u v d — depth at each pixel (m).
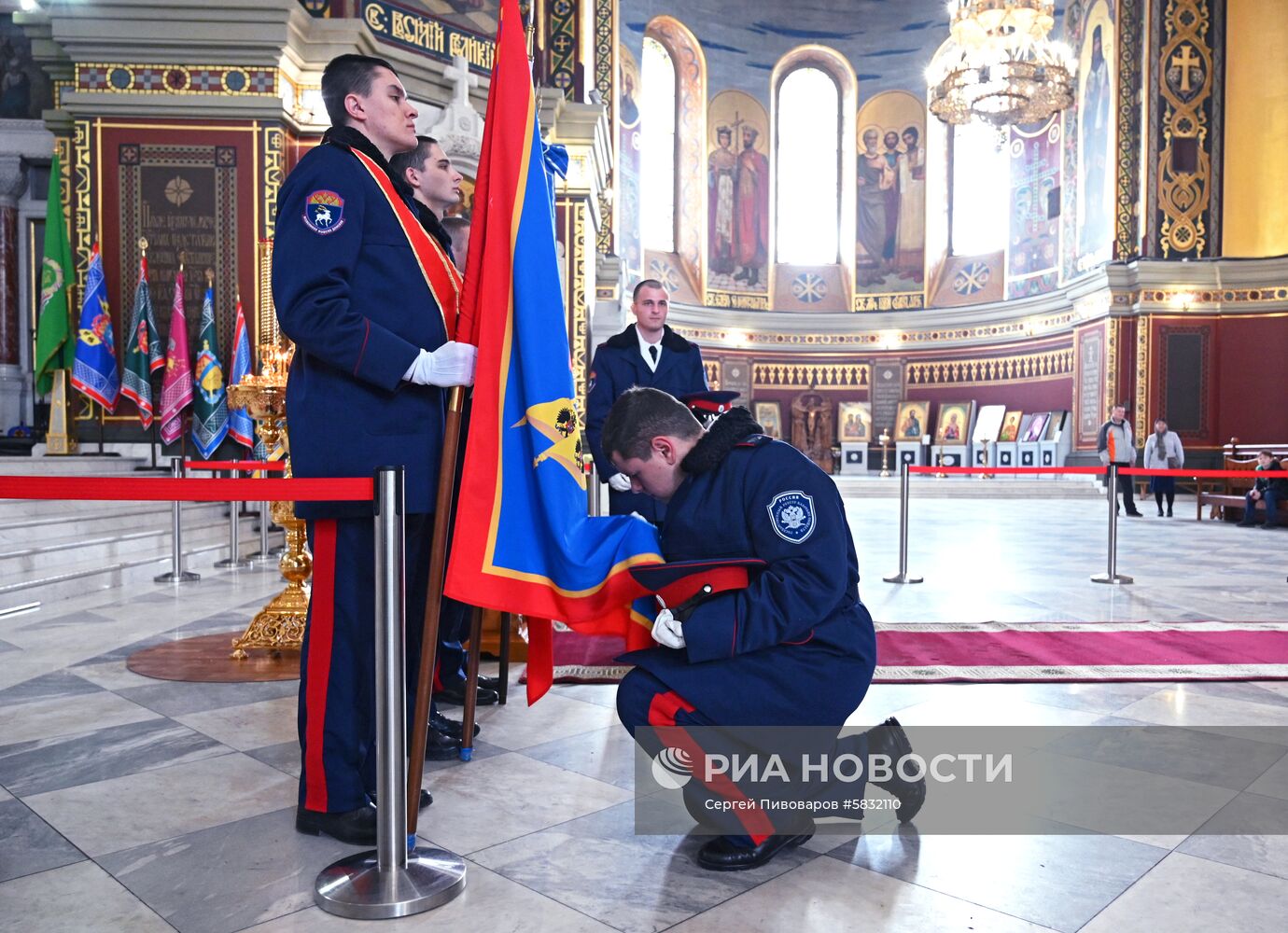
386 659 1.93
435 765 2.75
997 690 3.53
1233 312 18.61
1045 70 16.59
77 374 8.87
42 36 10.23
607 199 18.34
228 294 9.54
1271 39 18.42
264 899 1.91
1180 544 9.41
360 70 2.36
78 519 6.77
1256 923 1.81
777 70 25.88
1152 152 18.78
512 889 1.96
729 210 25.64
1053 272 22.20
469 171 9.74
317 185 2.16
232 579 6.68
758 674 2.06
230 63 9.47
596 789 2.55
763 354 25.64
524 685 3.62
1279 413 18.30
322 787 2.21
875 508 15.77
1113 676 3.71
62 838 2.23
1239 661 3.99
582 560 2.20
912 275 25.39
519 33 2.32
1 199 11.88
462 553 2.09
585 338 11.82
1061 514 14.21
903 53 25.38
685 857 2.12
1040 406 22.47
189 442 9.56
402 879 1.92
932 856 2.12
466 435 2.46
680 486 2.19
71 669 3.97
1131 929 1.79
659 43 24.69
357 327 2.10
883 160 25.62
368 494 1.93
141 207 9.52
